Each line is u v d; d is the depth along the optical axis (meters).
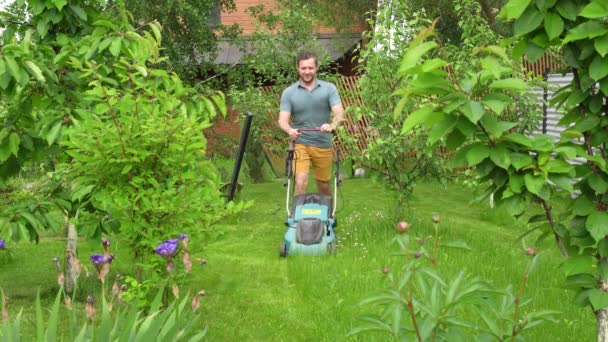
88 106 6.08
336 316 5.79
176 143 5.11
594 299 3.43
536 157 3.44
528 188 3.26
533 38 3.50
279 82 14.95
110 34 5.91
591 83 3.42
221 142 16.84
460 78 10.23
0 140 5.84
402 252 3.20
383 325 3.08
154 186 5.00
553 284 6.76
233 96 14.38
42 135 5.88
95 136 4.99
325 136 9.38
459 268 7.23
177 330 3.88
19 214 5.96
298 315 6.04
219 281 7.29
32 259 8.80
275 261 8.38
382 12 10.44
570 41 3.37
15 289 7.25
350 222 10.51
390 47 10.30
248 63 16.33
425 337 2.98
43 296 6.92
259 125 14.44
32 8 6.36
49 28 6.44
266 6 24.11
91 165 5.03
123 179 5.17
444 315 2.98
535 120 10.77
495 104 3.10
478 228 10.30
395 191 10.38
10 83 5.78
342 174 17.80
